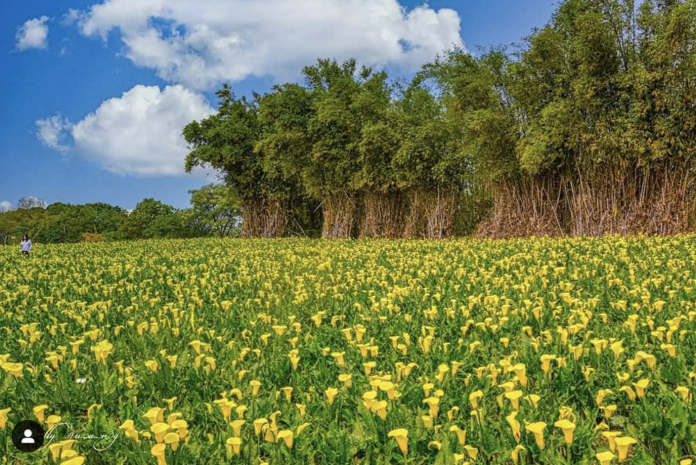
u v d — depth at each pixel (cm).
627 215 1786
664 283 743
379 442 304
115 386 401
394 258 1315
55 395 386
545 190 2061
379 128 2367
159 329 594
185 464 288
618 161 1783
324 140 2700
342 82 2677
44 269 1460
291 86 2869
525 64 1992
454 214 2377
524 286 744
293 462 288
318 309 695
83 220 5512
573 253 1175
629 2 1775
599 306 638
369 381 386
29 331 557
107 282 1123
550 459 276
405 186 2367
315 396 375
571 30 1905
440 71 2277
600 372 390
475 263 1096
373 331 555
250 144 3444
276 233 3447
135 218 5144
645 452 282
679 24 1605
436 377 386
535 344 454
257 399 366
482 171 2175
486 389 371
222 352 493
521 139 1981
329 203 2964
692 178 1717
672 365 392
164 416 344
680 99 1656
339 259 1383
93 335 527
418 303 695
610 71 1798
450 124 2239
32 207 6981
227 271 1249
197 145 3547
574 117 1820
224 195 5000
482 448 295
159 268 1322
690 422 305
